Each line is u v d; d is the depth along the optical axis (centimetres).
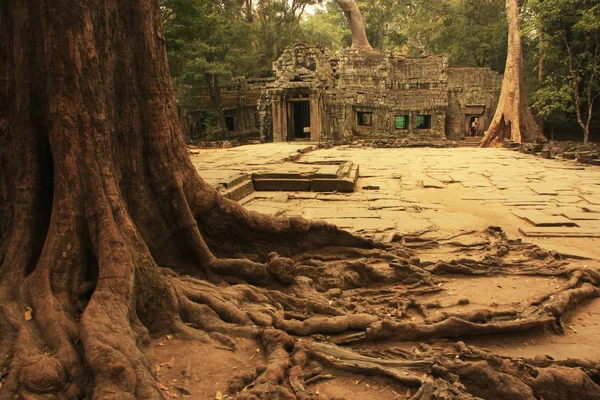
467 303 490
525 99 3338
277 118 3581
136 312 381
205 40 3697
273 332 380
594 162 1922
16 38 402
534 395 342
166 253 501
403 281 555
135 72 465
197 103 4328
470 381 348
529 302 483
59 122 392
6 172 421
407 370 356
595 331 452
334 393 337
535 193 1255
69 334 329
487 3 4353
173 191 494
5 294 358
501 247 680
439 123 4309
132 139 464
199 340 383
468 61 4841
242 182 1210
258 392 310
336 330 414
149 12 467
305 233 617
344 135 3903
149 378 305
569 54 3098
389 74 4388
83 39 400
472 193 1269
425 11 4625
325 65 3828
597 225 881
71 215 389
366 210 1027
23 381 283
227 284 495
